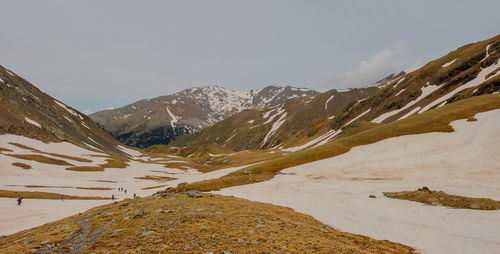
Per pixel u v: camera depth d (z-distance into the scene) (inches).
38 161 4630.9
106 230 941.2
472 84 6067.9
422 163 2311.8
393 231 1098.1
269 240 819.4
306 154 3371.1
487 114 3011.8
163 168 7564.0
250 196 1932.8
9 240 1021.8
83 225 1053.8
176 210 1170.0
